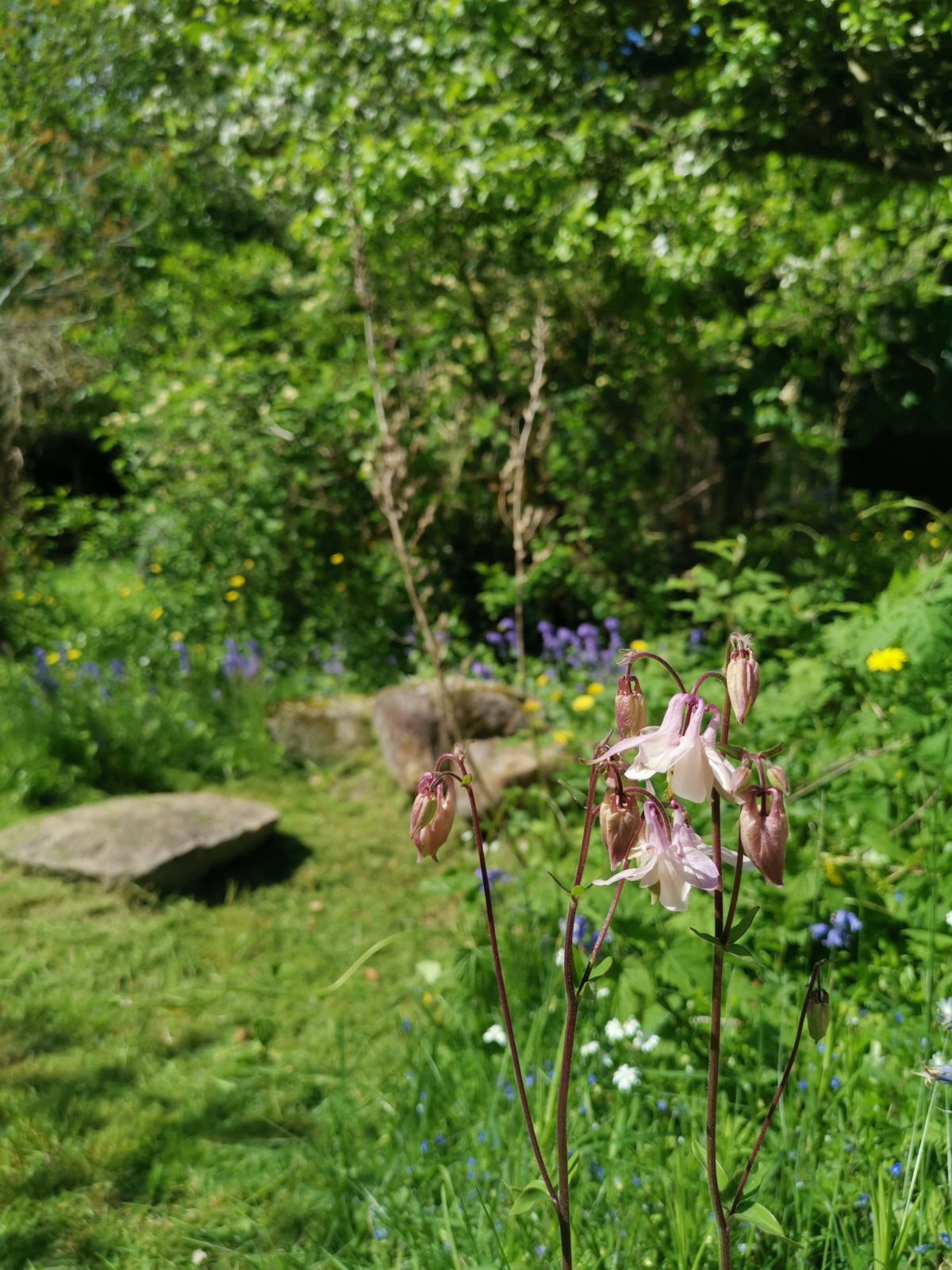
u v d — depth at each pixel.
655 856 1.46
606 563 7.81
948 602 3.77
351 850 5.01
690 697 1.48
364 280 5.07
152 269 10.86
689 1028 2.81
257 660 7.07
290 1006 3.71
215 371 8.00
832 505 9.67
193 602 7.96
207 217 10.45
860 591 7.32
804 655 4.48
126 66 9.60
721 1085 2.67
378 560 7.74
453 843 4.98
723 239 5.97
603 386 8.03
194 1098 3.17
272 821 4.96
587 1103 2.61
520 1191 1.73
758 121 5.57
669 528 8.55
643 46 6.42
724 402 8.65
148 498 8.88
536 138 5.96
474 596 8.14
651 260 6.46
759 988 2.93
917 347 9.21
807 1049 2.67
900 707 3.57
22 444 10.62
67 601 8.90
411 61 6.39
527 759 5.10
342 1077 3.04
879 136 5.56
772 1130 2.47
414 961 4.00
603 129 5.89
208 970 3.96
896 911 3.04
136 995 3.75
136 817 4.72
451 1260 2.26
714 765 1.43
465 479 7.70
